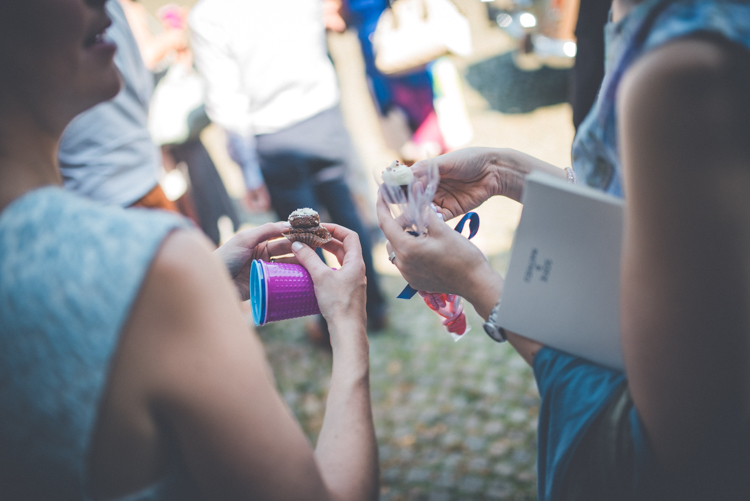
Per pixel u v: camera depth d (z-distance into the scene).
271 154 2.75
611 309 0.81
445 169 1.18
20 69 0.57
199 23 2.64
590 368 0.84
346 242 1.06
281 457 0.61
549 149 4.80
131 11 3.22
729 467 0.68
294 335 3.50
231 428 0.59
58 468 0.57
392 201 1.03
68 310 0.53
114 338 0.53
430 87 3.25
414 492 2.32
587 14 1.60
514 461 2.38
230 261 1.13
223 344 0.58
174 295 0.55
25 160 0.61
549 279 0.83
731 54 0.54
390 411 2.75
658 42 0.58
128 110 2.04
